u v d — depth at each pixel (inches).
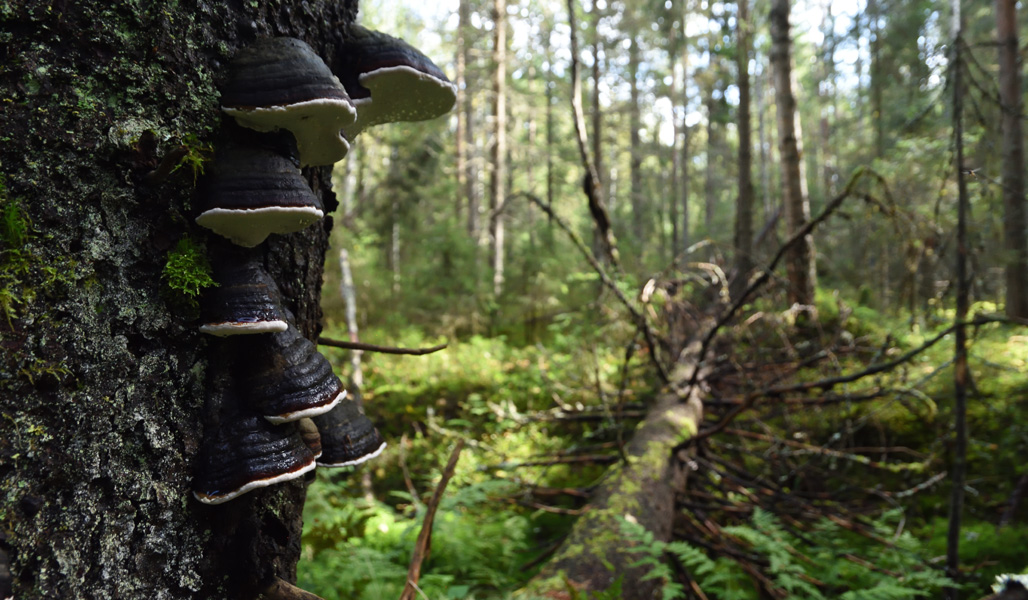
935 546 164.6
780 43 359.6
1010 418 207.5
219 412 48.2
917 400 222.8
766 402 230.2
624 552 119.6
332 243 323.9
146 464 43.5
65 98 39.6
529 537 193.0
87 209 40.8
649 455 162.7
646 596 119.0
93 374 40.6
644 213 1058.7
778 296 301.7
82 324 40.1
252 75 48.3
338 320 432.5
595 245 438.0
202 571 47.5
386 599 118.7
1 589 34.8
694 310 270.2
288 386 49.5
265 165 48.2
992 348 225.1
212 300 47.6
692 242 927.7
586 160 204.2
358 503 177.0
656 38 840.9
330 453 61.1
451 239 487.8
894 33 550.9
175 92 45.1
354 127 70.1
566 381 290.2
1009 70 316.8
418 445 270.5
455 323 446.9
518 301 461.1
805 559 149.2
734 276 324.8
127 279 42.9
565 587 107.5
